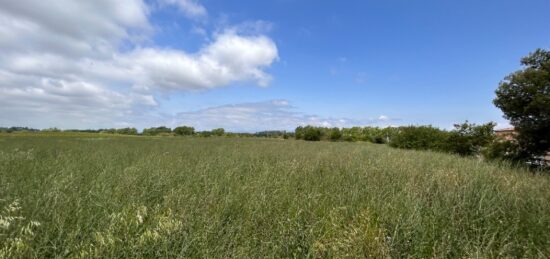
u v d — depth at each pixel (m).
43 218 4.28
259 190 6.20
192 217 4.54
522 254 3.83
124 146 19.62
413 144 23.38
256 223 4.64
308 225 4.46
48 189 5.48
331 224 4.60
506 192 6.02
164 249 3.70
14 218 4.02
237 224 4.56
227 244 4.01
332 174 8.32
